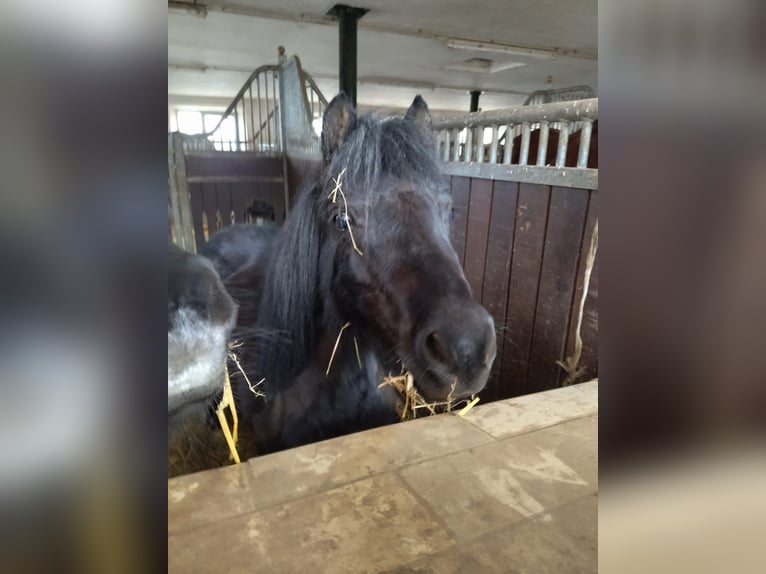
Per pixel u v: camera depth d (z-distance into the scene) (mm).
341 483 1017
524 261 2002
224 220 4328
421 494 988
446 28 5043
